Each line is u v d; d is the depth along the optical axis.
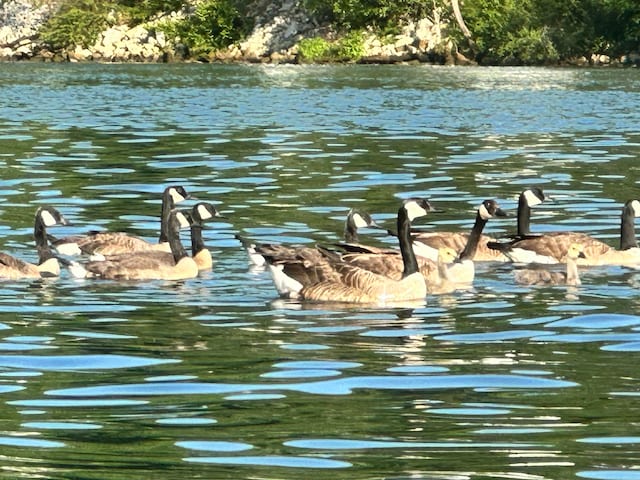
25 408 13.62
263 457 12.04
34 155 39.97
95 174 35.41
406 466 11.80
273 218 27.88
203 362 15.67
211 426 13.02
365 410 13.58
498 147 42.28
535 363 15.64
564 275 21.66
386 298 19.70
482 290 20.94
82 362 15.65
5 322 17.94
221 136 46.28
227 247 24.80
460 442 12.48
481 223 23.36
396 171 35.84
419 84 79.25
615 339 17.03
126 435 12.70
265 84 80.56
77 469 11.70
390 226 26.84
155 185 33.28
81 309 18.92
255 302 19.62
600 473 11.59
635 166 36.97
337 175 35.03
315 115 56.28
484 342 16.86
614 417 13.31
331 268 20.00
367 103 63.81
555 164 37.47
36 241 23.77
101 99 67.25
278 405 13.75
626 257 23.81
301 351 16.28
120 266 21.59
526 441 12.53
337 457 12.03
